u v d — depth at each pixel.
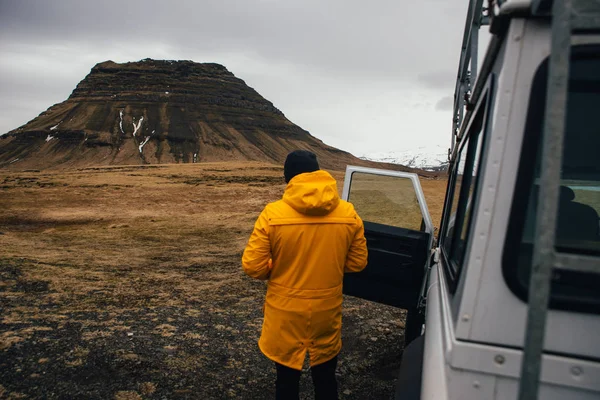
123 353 4.44
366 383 4.16
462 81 3.98
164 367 4.21
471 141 2.24
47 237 16.91
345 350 4.97
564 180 1.99
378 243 3.69
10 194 37.81
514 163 1.40
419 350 2.26
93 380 3.86
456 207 2.64
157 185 49.44
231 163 113.62
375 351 4.95
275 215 2.48
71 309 5.93
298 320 2.51
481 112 1.85
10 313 5.53
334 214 2.55
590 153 1.70
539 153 1.40
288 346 2.54
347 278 3.87
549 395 1.38
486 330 1.43
